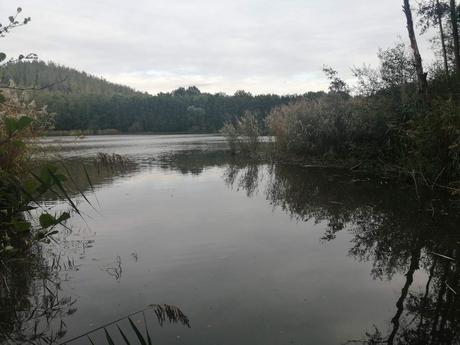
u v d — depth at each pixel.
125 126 64.12
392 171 10.31
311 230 5.63
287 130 15.12
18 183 3.90
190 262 4.36
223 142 32.19
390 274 4.04
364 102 12.37
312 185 9.43
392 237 5.23
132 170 12.89
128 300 3.47
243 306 3.34
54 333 2.97
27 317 3.22
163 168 13.47
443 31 14.77
